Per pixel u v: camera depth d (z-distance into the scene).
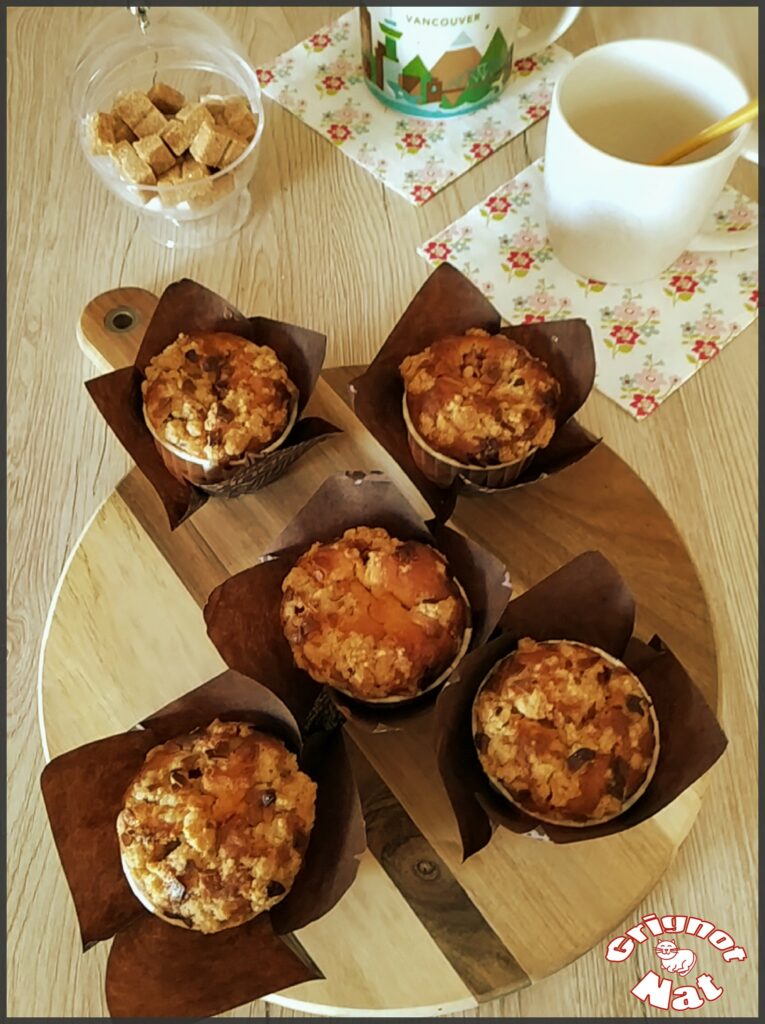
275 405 0.36
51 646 0.36
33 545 0.40
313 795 0.30
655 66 0.40
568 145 0.39
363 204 0.48
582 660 0.31
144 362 0.37
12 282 0.46
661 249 0.41
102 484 0.41
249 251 0.47
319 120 0.50
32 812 0.35
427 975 0.30
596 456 0.39
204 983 0.28
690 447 0.41
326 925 0.31
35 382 0.44
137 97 0.45
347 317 0.45
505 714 0.30
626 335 0.43
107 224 0.48
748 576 0.39
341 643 0.32
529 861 0.32
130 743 0.31
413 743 0.34
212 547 0.37
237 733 0.31
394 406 0.38
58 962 0.32
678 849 0.33
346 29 0.53
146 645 0.36
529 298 0.44
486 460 0.35
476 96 0.48
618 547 0.37
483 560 0.32
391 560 0.33
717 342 0.43
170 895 0.28
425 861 0.32
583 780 0.29
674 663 0.31
